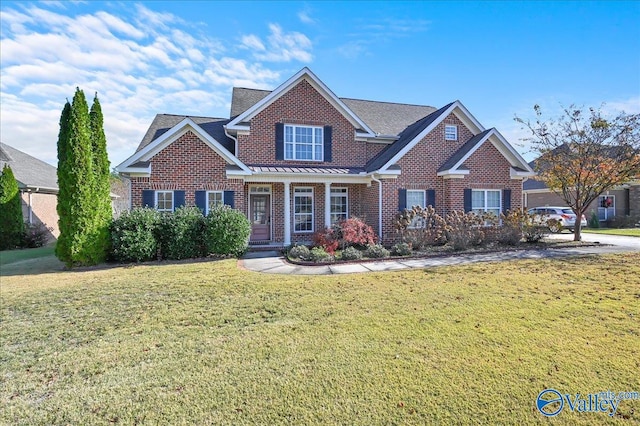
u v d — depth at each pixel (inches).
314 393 134.5
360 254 461.1
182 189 532.1
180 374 151.9
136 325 215.5
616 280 310.0
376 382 141.6
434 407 124.8
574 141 595.2
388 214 595.2
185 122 528.7
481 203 623.2
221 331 202.2
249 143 609.3
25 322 224.1
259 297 272.4
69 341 192.5
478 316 218.7
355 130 666.8
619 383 138.9
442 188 627.2
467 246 529.0
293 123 629.6
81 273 383.2
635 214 1021.2
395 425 115.4
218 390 137.9
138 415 123.5
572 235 724.7
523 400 128.6
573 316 216.7
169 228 460.4
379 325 205.6
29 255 571.2
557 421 117.3
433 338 185.0
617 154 575.5
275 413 122.6
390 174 588.4
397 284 309.1
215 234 468.8
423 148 618.5
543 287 289.1
